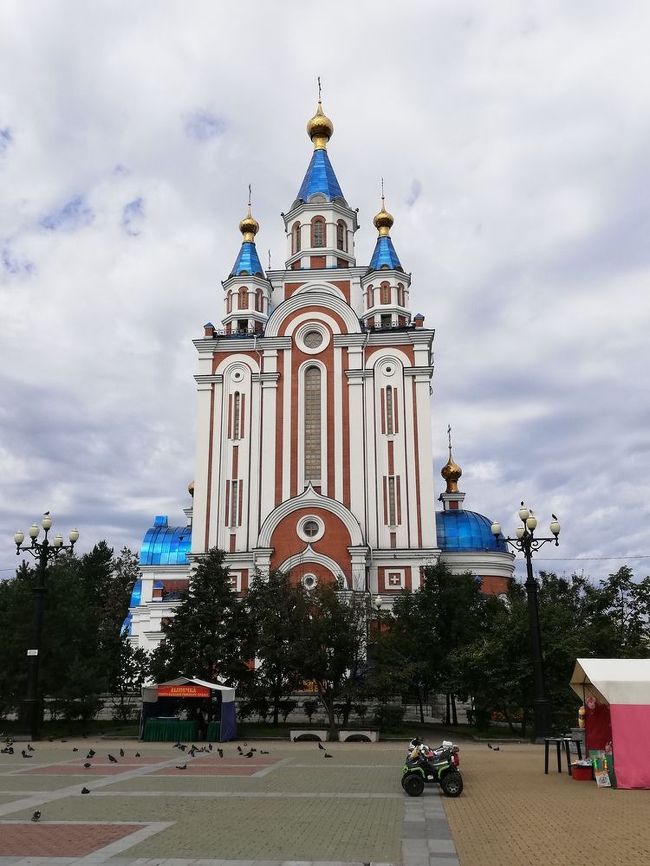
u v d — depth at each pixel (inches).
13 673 1496.1
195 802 649.0
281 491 2165.4
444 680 1589.6
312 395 2260.1
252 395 2265.0
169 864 427.8
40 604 1374.3
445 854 454.3
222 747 1198.3
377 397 2226.9
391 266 2501.2
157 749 1163.9
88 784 765.9
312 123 2684.5
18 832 517.7
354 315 2300.7
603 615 1621.6
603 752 764.0
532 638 1274.6
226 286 2573.8
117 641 1824.6
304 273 2415.1
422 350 2250.2
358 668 1515.7
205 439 2240.4
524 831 519.5
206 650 1530.5
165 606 2541.8
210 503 2185.0
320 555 2046.0
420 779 685.9
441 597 1628.9
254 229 2669.8
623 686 743.1
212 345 2309.3
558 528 1257.4
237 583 2092.8
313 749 1173.1
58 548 1413.6
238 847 472.1
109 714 1822.1
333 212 2519.7
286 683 1588.3
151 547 2694.4
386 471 2166.6
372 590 2062.0
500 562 2322.8
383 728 1520.7
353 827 537.3
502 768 901.8
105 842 484.7
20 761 994.1
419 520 2117.4
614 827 530.0
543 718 1247.5
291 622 1505.9
